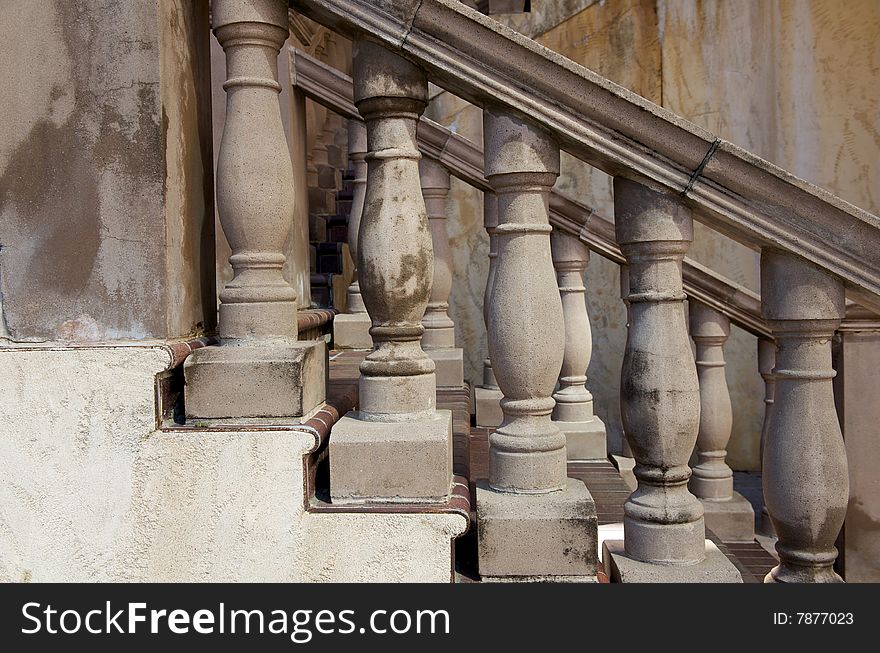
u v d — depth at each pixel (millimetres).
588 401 4395
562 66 1941
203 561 1899
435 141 3969
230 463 1894
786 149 5660
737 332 5895
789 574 2182
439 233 4086
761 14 5625
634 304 2160
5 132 1956
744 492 5316
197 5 2258
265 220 2051
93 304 1945
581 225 4227
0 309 1959
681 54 5746
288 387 1934
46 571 1909
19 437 1908
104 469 1899
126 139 1935
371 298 2078
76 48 1941
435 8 1938
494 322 2090
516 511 2006
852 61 5527
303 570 1895
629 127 1982
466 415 3246
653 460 2158
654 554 2154
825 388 2131
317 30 5469
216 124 3566
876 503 3514
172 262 1992
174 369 2025
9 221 1956
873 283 2010
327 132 6102
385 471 1934
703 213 2150
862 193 5570
